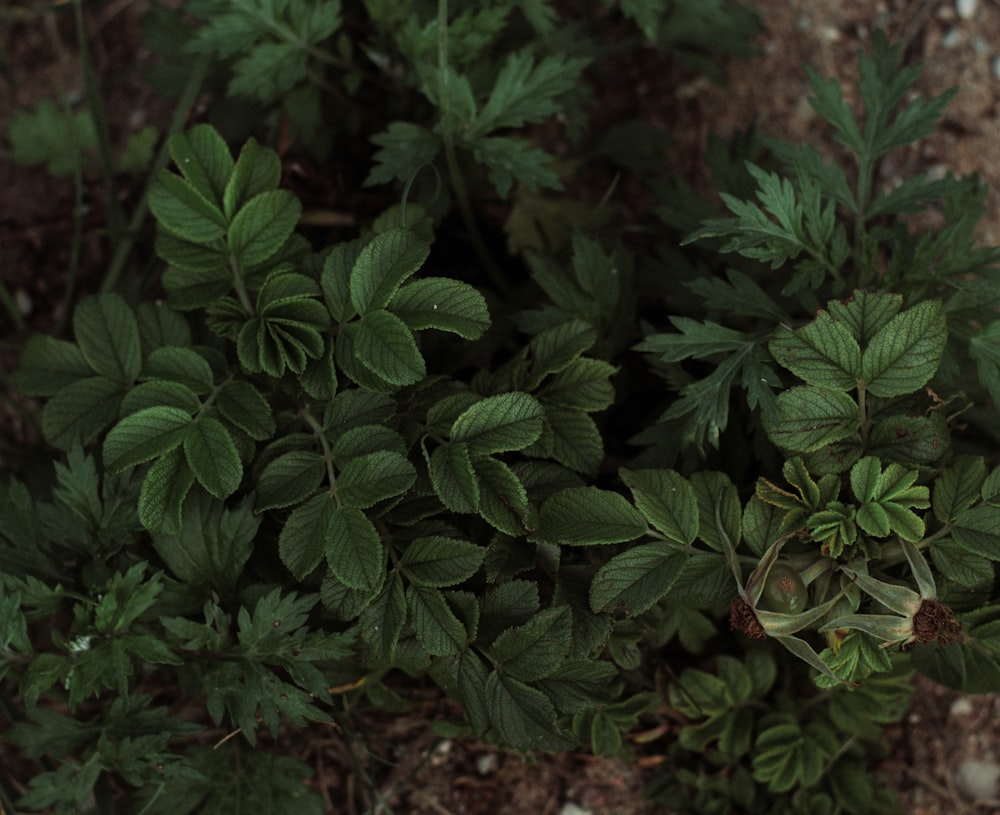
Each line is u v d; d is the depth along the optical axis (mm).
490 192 927
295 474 759
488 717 753
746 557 758
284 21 879
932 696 907
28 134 995
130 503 785
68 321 968
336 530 746
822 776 873
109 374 793
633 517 757
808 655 733
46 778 763
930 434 754
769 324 809
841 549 742
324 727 883
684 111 994
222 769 816
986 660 777
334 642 762
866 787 866
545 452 774
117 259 921
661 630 830
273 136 926
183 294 800
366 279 759
